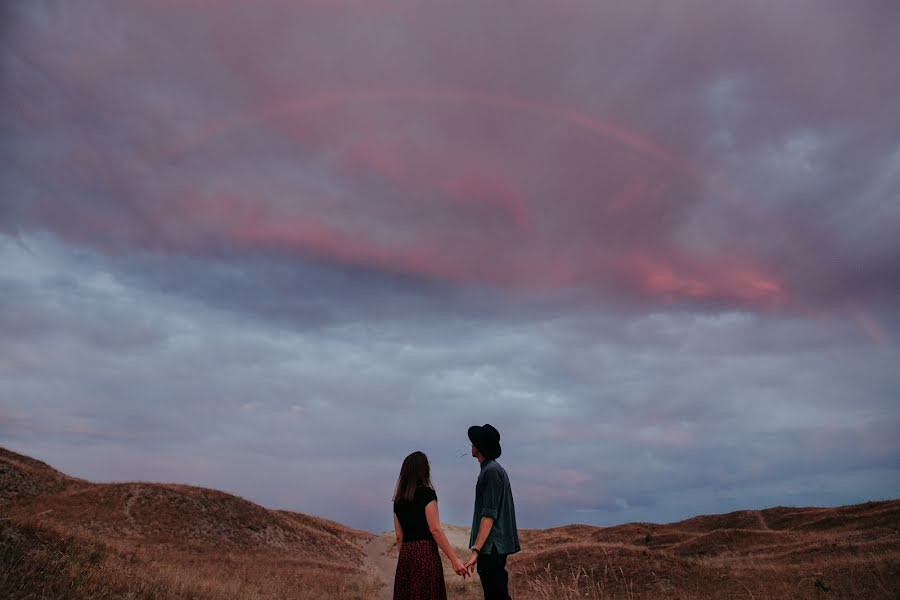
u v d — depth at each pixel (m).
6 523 12.60
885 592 12.64
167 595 11.71
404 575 5.61
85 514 48.81
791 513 54.84
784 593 14.04
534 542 67.56
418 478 5.90
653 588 17.88
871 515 40.47
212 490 63.16
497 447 6.27
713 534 42.69
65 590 9.67
